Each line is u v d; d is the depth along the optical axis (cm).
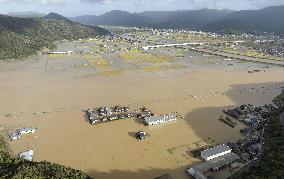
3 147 14238
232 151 14425
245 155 13800
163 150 14650
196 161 13688
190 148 14838
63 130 16812
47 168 10450
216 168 12912
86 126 17300
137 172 12850
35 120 18100
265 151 12888
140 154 14288
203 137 16038
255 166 11906
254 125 17200
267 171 10825
